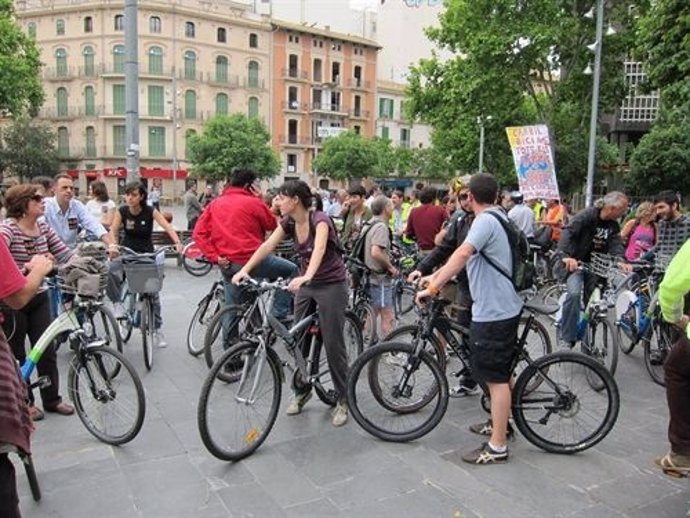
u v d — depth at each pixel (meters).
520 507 3.46
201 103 55.22
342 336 4.53
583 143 25.80
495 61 22.53
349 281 6.67
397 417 4.58
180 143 54.69
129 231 6.48
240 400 4.01
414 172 57.81
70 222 6.60
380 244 6.46
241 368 4.03
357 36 64.19
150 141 53.88
